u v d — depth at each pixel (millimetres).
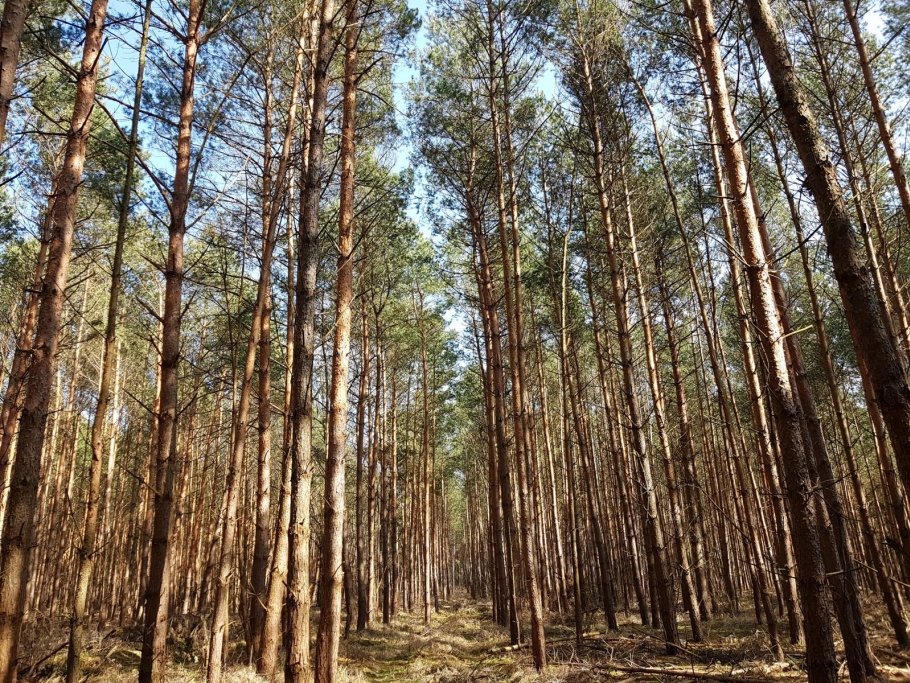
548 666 8430
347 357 6691
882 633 9453
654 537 9523
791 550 9266
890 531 14680
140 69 5945
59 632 12562
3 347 15242
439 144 12938
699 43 5648
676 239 13984
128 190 5691
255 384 15695
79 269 14961
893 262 9977
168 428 6277
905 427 3355
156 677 6016
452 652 12359
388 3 10297
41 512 17828
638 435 9898
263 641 8273
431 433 26281
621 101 11266
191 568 19219
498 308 16078
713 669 7633
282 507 8086
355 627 16562
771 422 9258
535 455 16547
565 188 13359
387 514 21531
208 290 12625
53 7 9203
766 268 4715
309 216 6074
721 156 10125
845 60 8836
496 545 16547
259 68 10648
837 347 14688
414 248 16359
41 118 11250
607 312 16391
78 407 20844
